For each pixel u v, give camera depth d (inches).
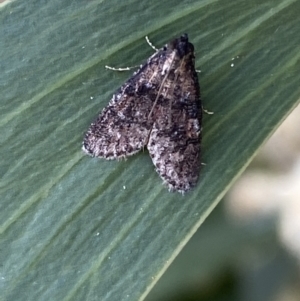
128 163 3.1
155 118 3.1
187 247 3.7
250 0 3.1
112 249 3.0
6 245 3.0
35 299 3.0
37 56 3.0
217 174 3.1
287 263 3.8
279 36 3.1
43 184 3.0
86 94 3.1
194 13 3.1
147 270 3.0
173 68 3.1
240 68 3.1
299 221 3.9
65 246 3.0
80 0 3.0
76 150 3.1
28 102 3.0
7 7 3.0
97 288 3.0
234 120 3.1
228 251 3.7
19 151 3.0
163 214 3.0
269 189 4.1
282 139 4.3
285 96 3.1
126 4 3.1
